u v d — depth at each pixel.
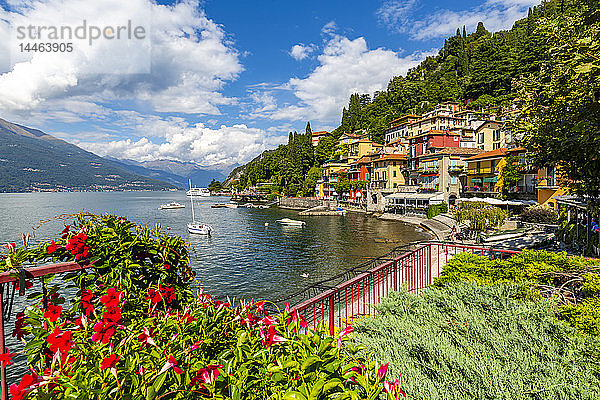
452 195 60.34
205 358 2.28
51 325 2.27
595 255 14.12
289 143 161.25
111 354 1.93
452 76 129.25
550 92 9.02
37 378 1.83
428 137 68.25
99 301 2.46
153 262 2.87
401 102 130.38
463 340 3.58
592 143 7.28
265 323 2.54
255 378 2.06
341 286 4.49
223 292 23.34
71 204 161.25
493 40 119.00
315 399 1.79
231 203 147.00
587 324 4.19
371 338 3.67
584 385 2.77
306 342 2.19
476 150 63.16
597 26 8.07
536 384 2.80
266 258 33.94
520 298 5.22
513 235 28.34
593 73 7.27
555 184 37.47
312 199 104.81
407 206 66.62
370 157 88.25
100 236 2.61
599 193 8.70
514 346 3.47
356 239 43.72
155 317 2.41
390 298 4.94
